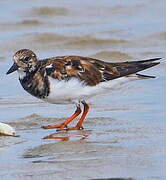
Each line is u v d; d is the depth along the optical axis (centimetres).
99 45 2302
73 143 1224
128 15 2841
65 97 1403
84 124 1391
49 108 1555
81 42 2328
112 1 3095
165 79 1798
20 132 1334
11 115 1484
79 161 1089
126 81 1444
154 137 1241
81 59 1418
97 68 1416
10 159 1118
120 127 1345
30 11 2881
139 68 1441
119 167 1041
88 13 2908
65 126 1373
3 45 2314
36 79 1399
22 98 1659
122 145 1188
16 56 1408
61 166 1062
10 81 1847
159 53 2138
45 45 2317
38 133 1325
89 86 1401
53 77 1384
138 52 2162
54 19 2795
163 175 991
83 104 1412
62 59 1410
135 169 1027
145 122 1376
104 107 1534
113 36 2420
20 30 2566
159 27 2538
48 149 1183
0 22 2689
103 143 1211
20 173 1030
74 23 2711
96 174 1009
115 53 2128
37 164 1080
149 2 3041
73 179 990
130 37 2398
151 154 1114
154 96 1628
